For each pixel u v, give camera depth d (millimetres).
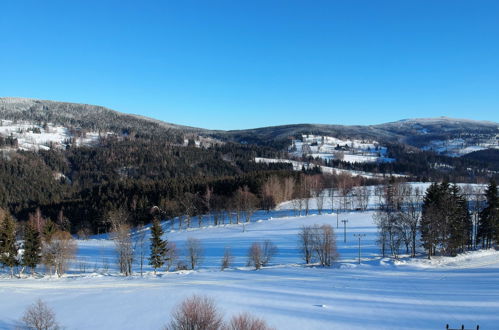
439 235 89750
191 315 32406
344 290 59625
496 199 96250
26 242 86875
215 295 57469
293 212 164125
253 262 92625
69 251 94438
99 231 168375
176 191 185375
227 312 47531
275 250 103375
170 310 50469
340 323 43438
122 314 49688
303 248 93062
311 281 68500
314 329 41625
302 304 51469
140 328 44250
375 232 121188
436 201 96812
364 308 49031
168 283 71000
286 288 62125
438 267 79125
